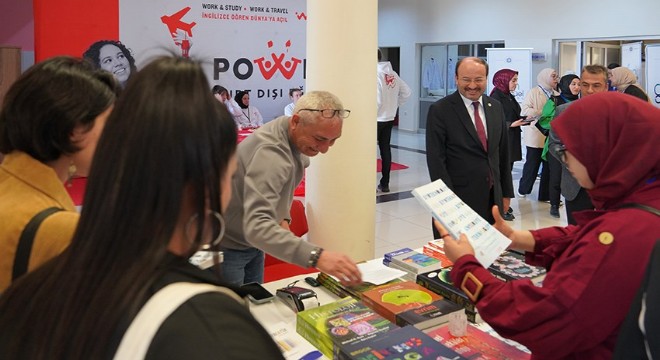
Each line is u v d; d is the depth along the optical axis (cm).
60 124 98
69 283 62
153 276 61
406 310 167
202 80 65
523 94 877
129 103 62
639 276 103
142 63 69
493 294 120
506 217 550
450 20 1089
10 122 100
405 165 844
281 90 773
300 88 789
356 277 167
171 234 62
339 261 167
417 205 607
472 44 1070
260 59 749
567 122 117
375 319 157
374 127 307
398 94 695
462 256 131
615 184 110
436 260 209
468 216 147
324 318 158
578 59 887
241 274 215
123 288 59
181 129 60
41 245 95
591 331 106
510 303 116
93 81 103
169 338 58
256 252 218
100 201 61
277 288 199
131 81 64
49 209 100
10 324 64
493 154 309
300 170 204
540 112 612
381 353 136
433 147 308
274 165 182
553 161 550
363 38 293
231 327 61
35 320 63
